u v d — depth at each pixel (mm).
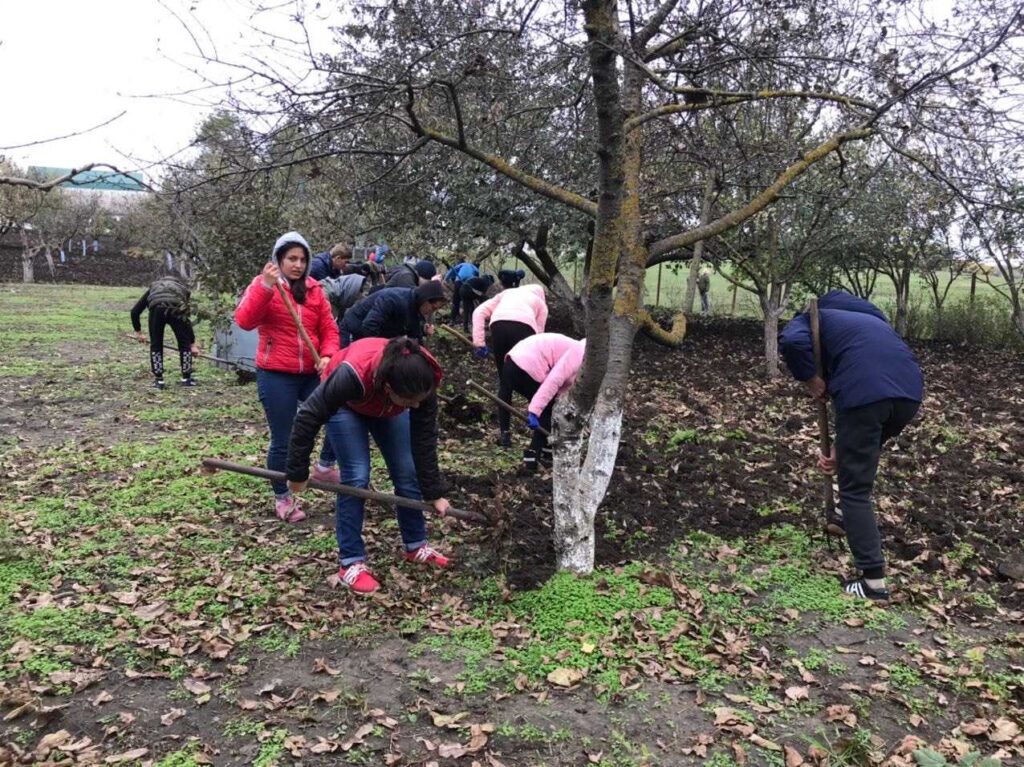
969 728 3025
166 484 5664
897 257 14438
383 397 3891
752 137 6918
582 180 7230
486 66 4059
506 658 3457
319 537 4695
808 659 3504
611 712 3117
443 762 2816
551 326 14906
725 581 4238
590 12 3223
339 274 7660
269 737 2926
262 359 4793
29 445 6793
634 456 6375
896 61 3895
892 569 4434
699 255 11336
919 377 4066
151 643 3506
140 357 12242
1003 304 16578
